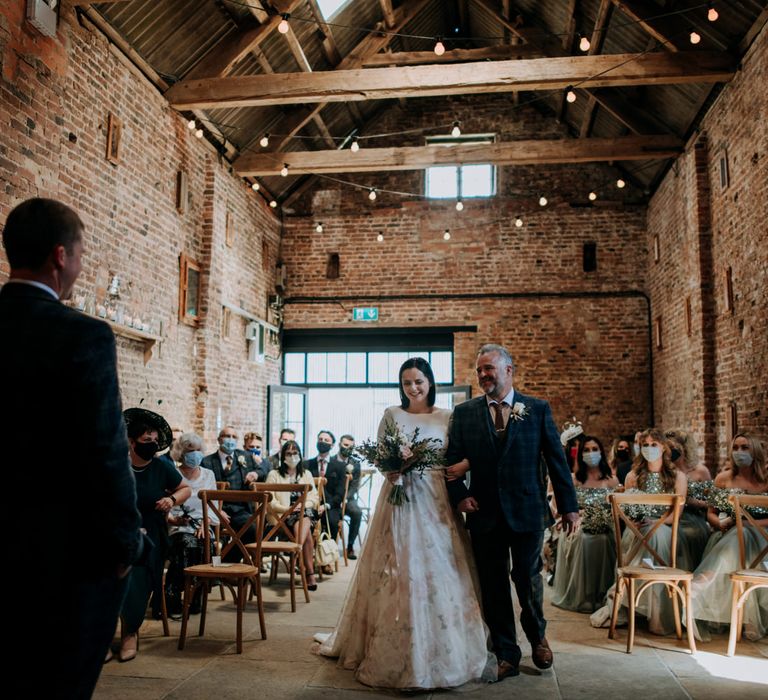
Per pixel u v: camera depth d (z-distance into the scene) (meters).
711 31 8.13
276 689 3.65
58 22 6.43
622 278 12.65
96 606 1.85
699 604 4.75
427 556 3.82
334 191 13.40
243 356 11.48
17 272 1.90
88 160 6.93
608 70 8.27
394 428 3.98
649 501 4.73
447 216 13.12
